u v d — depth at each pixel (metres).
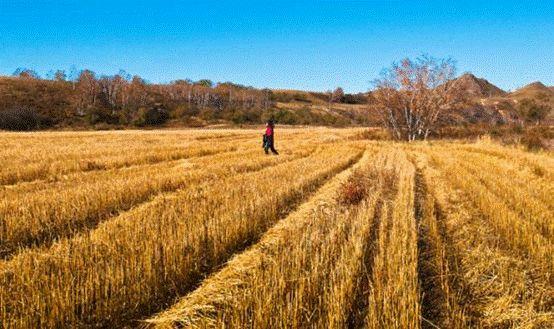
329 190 12.68
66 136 42.53
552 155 22.45
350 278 4.91
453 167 16.92
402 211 8.66
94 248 6.10
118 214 9.28
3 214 8.34
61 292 4.61
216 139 41.28
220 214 8.23
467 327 4.37
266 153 23.61
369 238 7.10
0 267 5.83
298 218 9.11
